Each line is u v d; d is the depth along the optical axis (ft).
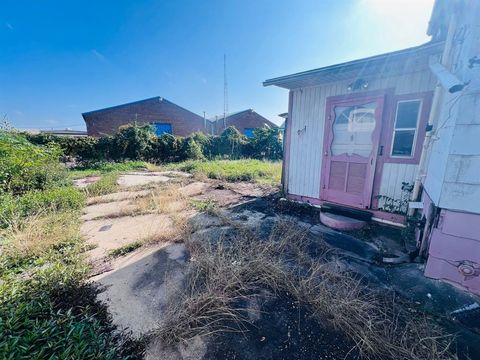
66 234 9.24
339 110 11.82
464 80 5.12
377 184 10.91
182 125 65.16
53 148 19.29
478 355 4.40
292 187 14.44
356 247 8.85
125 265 7.59
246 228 10.27
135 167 32.42
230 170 27.22
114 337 4.76
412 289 6.30
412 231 9.12
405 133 9.95
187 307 5.47
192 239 9.11
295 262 7.72
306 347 4.61
